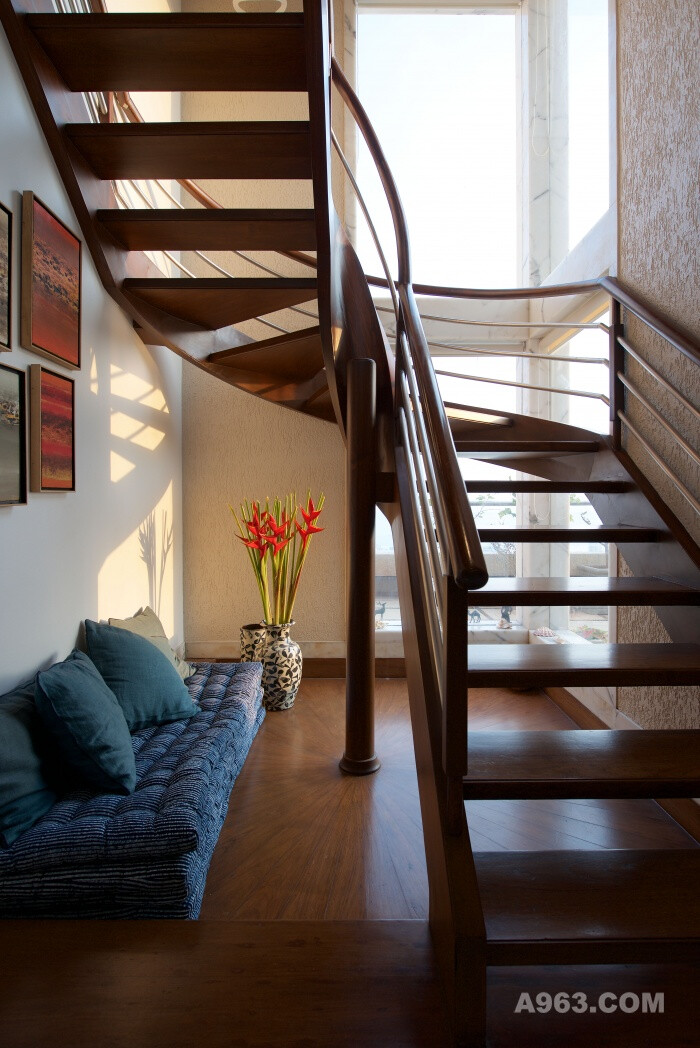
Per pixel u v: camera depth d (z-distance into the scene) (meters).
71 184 2.19
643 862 1.41
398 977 1.30
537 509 4.24
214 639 4.21
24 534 2.00
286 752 2.87
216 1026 1.17
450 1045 1.14
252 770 2.68
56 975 1.31
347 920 1.50
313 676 4.20
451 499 1.23
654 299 2.45
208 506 4.19
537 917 1.20
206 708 2.66
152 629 2.88
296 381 3.58
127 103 2.70
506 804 2.41
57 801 1.77
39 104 1.99
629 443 2.69
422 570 1.90
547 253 4.18
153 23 1.76
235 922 1.50
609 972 1.35
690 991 1.30
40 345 2.04
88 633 2.41
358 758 2.64
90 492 2.58
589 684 1.59
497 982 1.32
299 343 2.89
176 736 2.33
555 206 4.13
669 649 1.83
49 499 2.19
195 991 1.26
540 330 4.15
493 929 1.16
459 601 1.23
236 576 4.20
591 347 3.56
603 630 3.49
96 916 1.53
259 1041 1.14
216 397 4.18
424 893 1.81
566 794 1.35
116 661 2.39
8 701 1.81
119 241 2.54
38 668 2.10
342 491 4.20
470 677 1.57
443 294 3.03
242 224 2.33
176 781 1.90
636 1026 1.19
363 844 2.08
